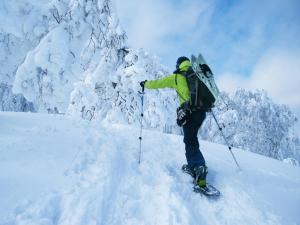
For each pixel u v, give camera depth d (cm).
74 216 251
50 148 373
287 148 2470
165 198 315
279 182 447
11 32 1359
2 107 1875
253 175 446
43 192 275
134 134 565
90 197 279
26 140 383
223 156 531
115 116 1280
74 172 326
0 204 246
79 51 1398
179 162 451
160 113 1349
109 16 1372
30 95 1339
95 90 1303
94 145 423
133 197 312
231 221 312
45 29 1398
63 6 1397
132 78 1292
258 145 2305
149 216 286
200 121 382
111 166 352
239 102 2427
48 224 237
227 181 405
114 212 277
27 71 1306
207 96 371
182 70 391
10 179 283
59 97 1345
